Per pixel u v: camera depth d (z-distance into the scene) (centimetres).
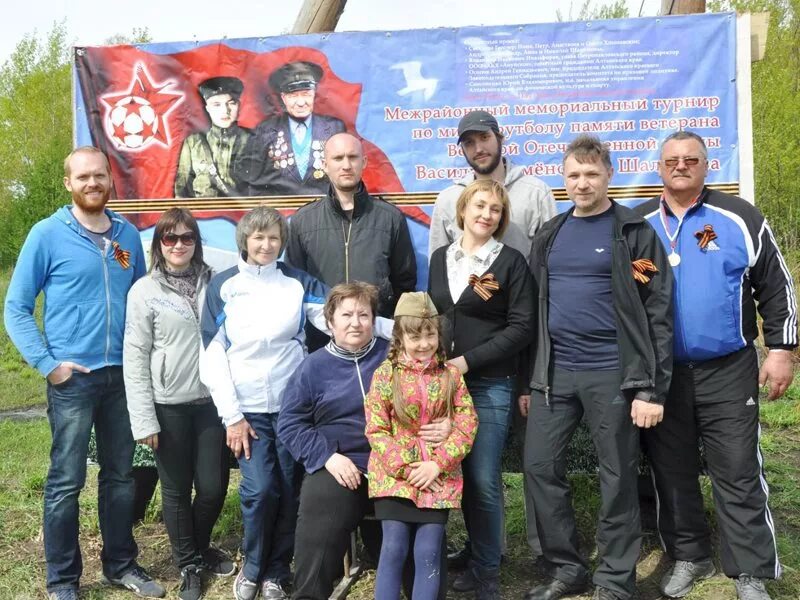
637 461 321
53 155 1789
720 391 326
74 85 418
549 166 396
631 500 317
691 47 386
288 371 323
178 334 328
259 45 407
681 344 325
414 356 296
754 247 321
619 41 389
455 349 325
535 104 395
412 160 403
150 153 416
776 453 544
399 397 293
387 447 291
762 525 323
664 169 326
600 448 319
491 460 319
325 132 407
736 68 384
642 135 391
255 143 411
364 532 334
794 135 1164
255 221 314
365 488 307
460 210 324
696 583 344
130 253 340
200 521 349
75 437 323
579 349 318
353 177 345
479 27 395
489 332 322
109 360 330
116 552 348
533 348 329
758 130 1184
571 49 391
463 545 389
